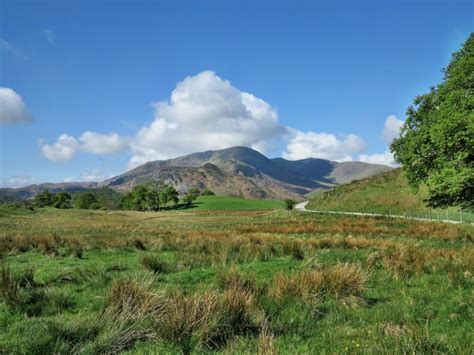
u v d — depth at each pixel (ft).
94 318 19.40
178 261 40.04
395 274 31.35
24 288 27.55
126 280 24.06
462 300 23.54
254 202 470.39
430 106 92.07
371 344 16.05
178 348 16.44
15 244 58.23
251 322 19.34
